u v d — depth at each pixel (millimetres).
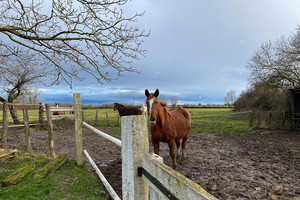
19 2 3172
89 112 24516
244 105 19172
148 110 3625
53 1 3236
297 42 12484
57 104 15648
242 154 5852
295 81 13516
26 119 4574
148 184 1254
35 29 3445
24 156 4090
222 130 11047
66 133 10078
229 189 3332
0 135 8508
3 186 2920
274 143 7457
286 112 10922
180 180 775
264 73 14969
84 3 3457
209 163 4902
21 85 11758
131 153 1306
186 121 4848
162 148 6887
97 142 7879
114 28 3547
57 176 3293
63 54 3846
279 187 3389
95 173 3783
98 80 4000
